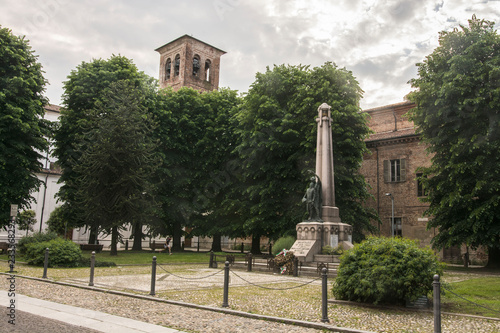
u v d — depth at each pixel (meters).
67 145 33.22
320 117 24.30
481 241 24.34
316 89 30.20
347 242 22.20
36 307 9.50
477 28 26.36
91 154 26.11
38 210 46.94
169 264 24.84
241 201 34.00
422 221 37.34
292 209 29.58
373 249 11.05
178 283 14.90
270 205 30.52
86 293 12.10
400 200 39.12
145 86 35.16
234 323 8.55
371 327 8.42
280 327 8.34
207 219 37.50
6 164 29.48
